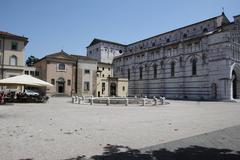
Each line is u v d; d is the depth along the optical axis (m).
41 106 28.25
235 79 57.22
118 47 98.44
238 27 56.78
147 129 12.70
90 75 67.25
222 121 16.70
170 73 67.06
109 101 34.00
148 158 7.46
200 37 58.75
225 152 8.30
